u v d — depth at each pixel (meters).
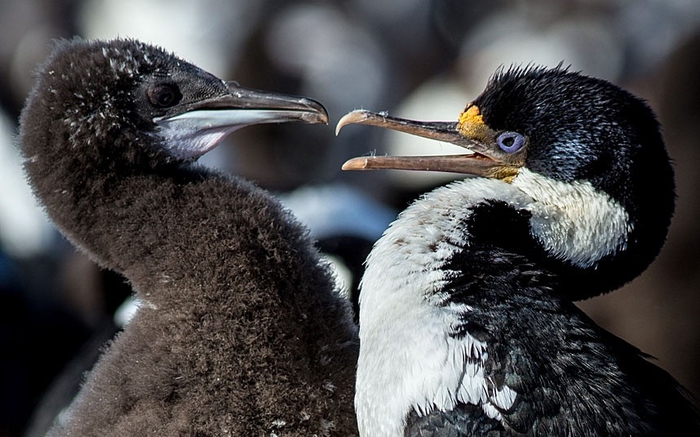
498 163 9.59
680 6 24.27
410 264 9.09
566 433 8.34
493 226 9.33
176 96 10.07
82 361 12.71
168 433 9.02
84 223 9.82
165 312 9.41
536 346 8.65
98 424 9.28
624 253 9.23
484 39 26.28
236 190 9.90
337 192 14.23
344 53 23.09
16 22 21.78
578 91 9.36
